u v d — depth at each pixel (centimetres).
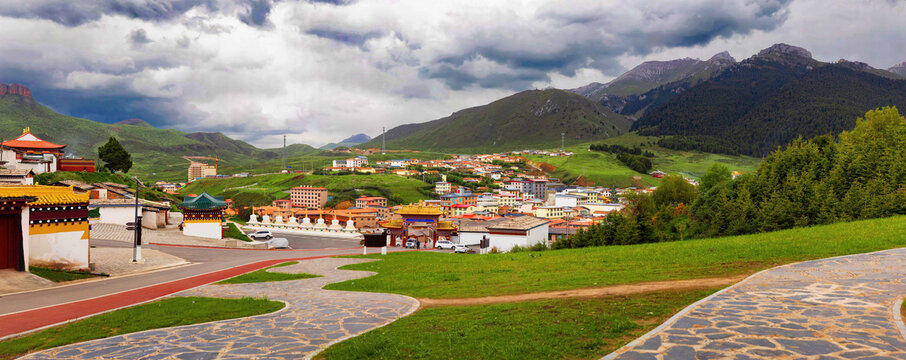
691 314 1251
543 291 2017
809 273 1769
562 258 3262
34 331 1716
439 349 1202
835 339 1001
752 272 1975
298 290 2564
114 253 4244
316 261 4247
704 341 1030
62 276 3075
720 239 3775
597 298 1720
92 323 1767
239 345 1377
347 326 1593
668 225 7181
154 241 5794
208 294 2495
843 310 1212
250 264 4138
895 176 4866
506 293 2053
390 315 1762
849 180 5466
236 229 7831
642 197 8494
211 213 6600
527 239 6359
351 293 2364
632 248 3609
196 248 5519
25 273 2884
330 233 8531
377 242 5169
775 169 6456
